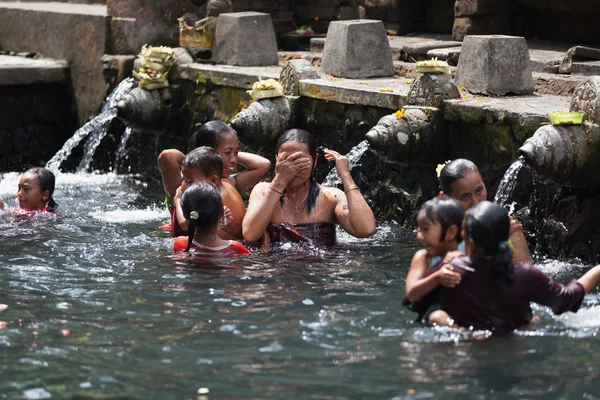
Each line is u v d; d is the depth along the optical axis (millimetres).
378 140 11961
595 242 10227
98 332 7750
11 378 6734
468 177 8922
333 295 8836
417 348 7215
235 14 16656
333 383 6547
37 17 20125
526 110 11133
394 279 9508
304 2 19172
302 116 14391
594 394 6285
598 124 9828
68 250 10820
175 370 6855
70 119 19656
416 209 12555
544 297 7609
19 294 8914
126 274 9664
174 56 17125
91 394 6430
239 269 9867
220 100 16141
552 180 10055
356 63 14766
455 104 11875
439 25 17969
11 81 18812
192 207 10375
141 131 17281
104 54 18438
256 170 12211
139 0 18062
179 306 8484
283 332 7691
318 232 11156
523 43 12578
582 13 15773
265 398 6301
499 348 7176
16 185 16859
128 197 15453
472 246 7551
